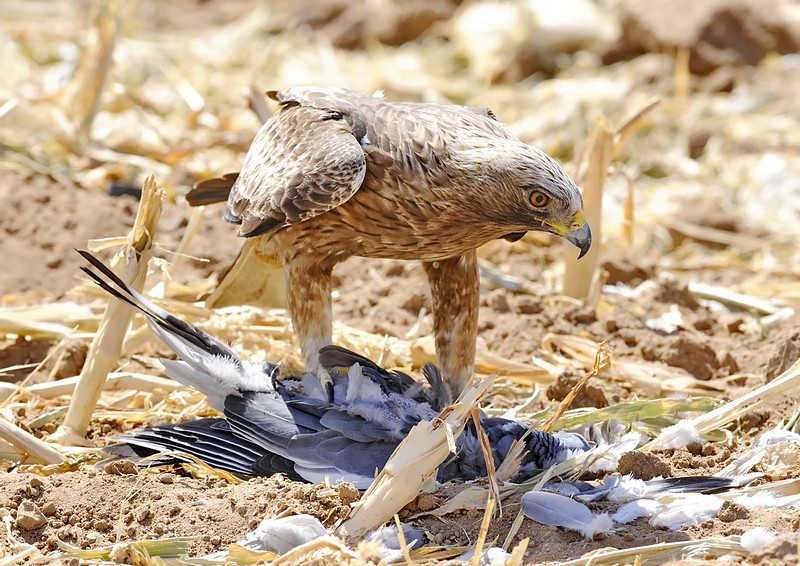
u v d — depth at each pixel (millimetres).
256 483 8695
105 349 9953
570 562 7551
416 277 14008
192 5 28266
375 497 8102
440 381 9703
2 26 24562
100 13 17625
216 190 11078
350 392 9172
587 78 23438
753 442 9633
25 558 7906
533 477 8953
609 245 16922
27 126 17594
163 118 20062
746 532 7648
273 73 23844
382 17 26703
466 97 23328
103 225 14336
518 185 9273
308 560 7480
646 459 8883
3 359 11594
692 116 21844
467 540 8188
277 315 12336
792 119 21672
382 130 9602
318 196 9383
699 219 17859
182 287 12219
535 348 12242
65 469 9383
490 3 26469
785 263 16641
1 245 14078
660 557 7621
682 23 24172
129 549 7852
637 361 11984
